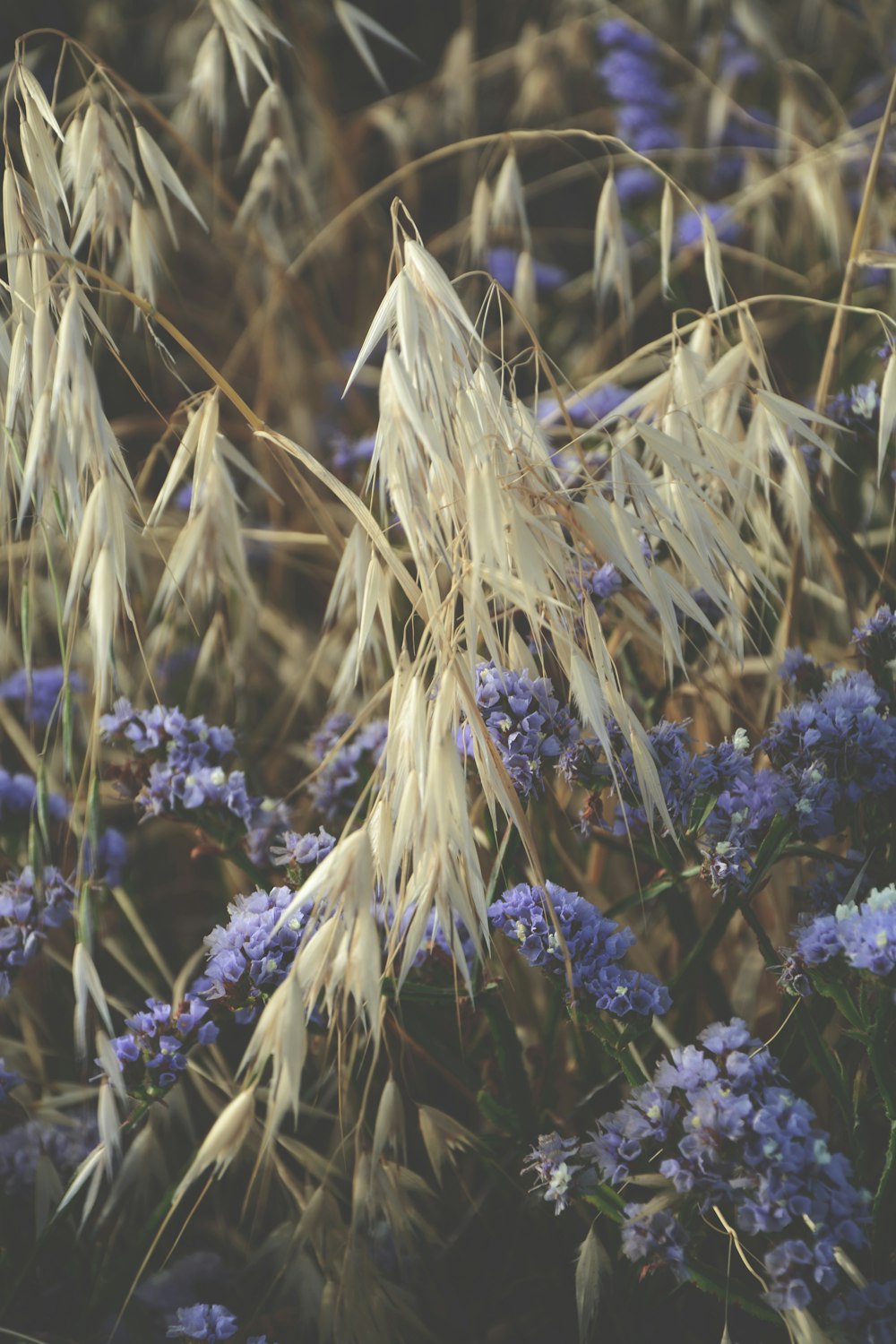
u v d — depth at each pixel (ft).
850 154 2.57
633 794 1.90
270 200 2.67
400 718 1.82
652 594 1.88
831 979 1.82
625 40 3.39
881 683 2.00
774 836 1.89
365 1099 1.88
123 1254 2.03
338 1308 1.90
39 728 2.29
